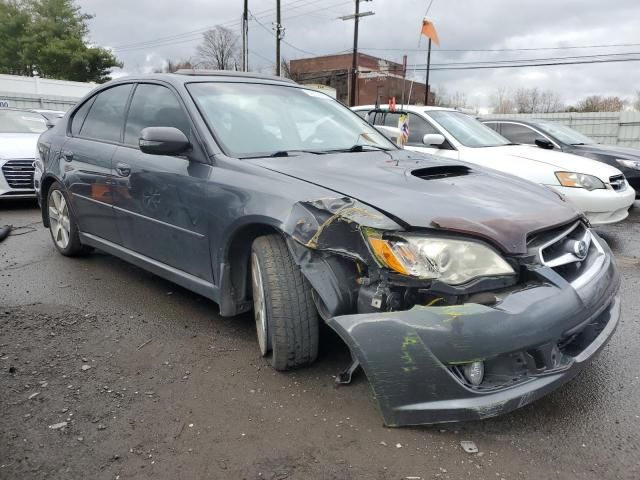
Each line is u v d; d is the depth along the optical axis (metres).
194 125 3.34
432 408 2.19
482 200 2.64
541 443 2.31
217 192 3.02
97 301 3.99
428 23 8.89
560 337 2.28
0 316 3.68
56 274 4.63
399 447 2.27
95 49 40.88
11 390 2.72
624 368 3.01
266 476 2.11
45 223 5.37
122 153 3.90
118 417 2.50
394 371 2.21
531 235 2.43
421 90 51.19
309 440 2.32
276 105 3.80
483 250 2.28
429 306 2.23
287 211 2.59
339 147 3.67
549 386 2.25
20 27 42.12
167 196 3.39
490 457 2.22
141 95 3.99
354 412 2.52
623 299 4.19
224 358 3.08
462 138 6.80
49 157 4.95
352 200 2.50
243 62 30.09
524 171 6.08
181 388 2.76
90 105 4.68
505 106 49.53
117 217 4.00
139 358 3.09
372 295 2.33
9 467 2.14
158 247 3.61
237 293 3.12
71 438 2.34
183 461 2.19
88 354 3.13
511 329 2.15
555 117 19.33
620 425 2.45
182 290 4.24
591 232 2.99
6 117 9.11
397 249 2.26
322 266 2.48
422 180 2.88
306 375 2.84
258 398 2.65
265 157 3.22
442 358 2.15
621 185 6.13
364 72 50.19
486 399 2.16
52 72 40.97
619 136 18.34
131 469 2.15
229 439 2.34
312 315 2.72
